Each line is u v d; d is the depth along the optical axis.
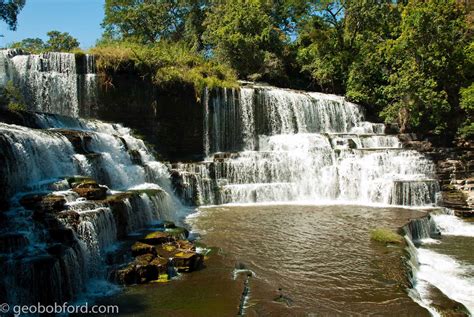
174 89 28.56
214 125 29.88
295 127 31.88
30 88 26.44
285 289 11.36
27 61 26.56
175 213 20.16
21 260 9.99
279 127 31.52
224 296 10.90
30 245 10.96
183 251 13.42
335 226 18.31
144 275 11.90
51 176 15.51
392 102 34.81
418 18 31.72
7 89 24.17
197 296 10.92
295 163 26.41
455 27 32.19
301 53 44.03
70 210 12.59
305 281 11.93
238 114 30.53
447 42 31.83
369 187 25.06
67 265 10.61
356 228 17.89
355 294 11.02
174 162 27.55
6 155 13.18
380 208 22.62
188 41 53.34
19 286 9.77
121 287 11.53
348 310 10.09
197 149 29.42
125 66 27.58
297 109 31.94
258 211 21.84
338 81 41.50
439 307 10.88
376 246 15.23
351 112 34.31
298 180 26.22
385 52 36.41
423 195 23.69
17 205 12.41
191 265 12.73
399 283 11.77
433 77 32.06
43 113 19.52
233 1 44.84
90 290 11.34
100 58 27.25
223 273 12.55
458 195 23.78
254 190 24.73
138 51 29.50
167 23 56.59
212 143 29.81
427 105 30.19
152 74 28.16
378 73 36.81
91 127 22.59
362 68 36.97
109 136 20.92
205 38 44.88
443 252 16.78
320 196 25.94
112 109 27.56
